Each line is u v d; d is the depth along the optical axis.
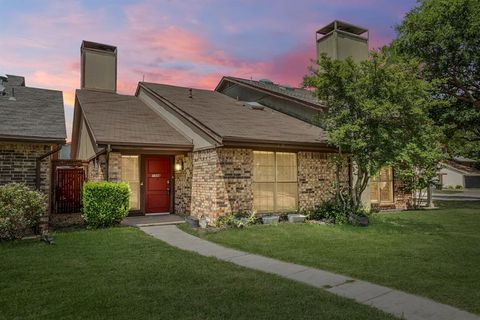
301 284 5.12
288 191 11.66
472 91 18.31
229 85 19.16
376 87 10.19
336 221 10.87
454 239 8.48
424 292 4.77
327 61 10.52
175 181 12.91
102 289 4.79
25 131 8.97
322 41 16.58
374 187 14.48
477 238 8.61
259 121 12.91
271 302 4.38
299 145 11.01
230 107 14.97
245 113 14.10
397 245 7.79
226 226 9.93
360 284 5.20
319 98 11.01
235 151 10.59
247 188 10.72
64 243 7.65
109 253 6.82
